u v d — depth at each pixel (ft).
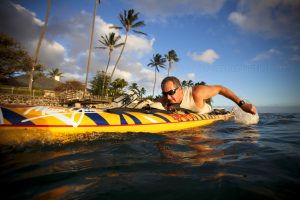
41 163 4.30
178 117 10.64
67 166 4.16
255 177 3.61
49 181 3.41
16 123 5.90
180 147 5.98
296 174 3.76
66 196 2.90
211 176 3.66
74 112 7.73
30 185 3.24
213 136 8.02
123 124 8.11
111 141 6.51
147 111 10.19
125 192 3.05
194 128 10.46
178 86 9.55
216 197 2.90
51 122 6.61
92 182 3.39
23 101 46.85
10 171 3.83
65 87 90.12
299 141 7.05
